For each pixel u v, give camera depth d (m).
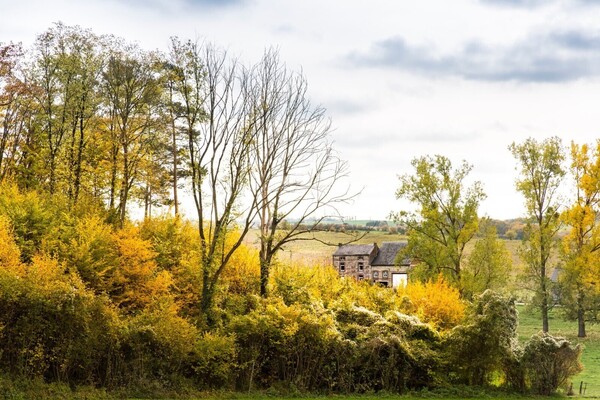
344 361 37.44
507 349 39.91
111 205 46.72
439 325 47.84
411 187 62.50
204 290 38.56
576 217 69.75
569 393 39.84
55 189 46.06
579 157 71.81
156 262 40.25
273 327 36.03
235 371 34.78
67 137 48.00
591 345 64.62
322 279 48.53
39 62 45.88
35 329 28.84
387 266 103.88
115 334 30.89
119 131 49.00
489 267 60.41
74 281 31.05
